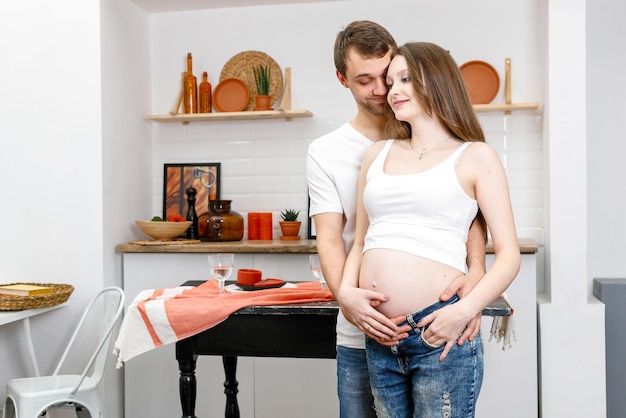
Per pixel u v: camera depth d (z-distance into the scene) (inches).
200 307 95.8
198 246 147.1
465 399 68.8
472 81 159.6
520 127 160.4
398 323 68.9
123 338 96.7
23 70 147.9
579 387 141.1
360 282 73.4
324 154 85.7
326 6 167.5
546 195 149.7
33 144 147.7
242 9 171.2
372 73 79.9
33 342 146.8
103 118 146.3
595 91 160.1
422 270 69.2
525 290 138.6
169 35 173.8
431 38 163.2
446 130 73.4
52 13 146.8
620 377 153.2
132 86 162.2
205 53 172.7
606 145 160.1
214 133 173.3
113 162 151.3
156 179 174.4
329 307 93.4
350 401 82.3
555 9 143.3
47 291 133.7
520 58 160.1
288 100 164.7
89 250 145.7
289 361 146.6
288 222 163.2
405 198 70.4
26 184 147.9
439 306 68.4
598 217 161.0
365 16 165.9
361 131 85.7
